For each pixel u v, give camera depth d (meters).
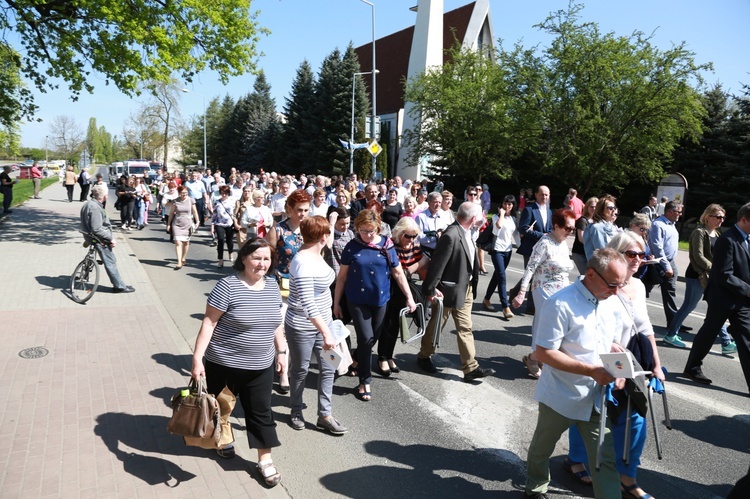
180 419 3.45
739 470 4.22
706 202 28.09
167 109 62.53
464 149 32.97
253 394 3.68
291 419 4.64
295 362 4.48
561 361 3.14
